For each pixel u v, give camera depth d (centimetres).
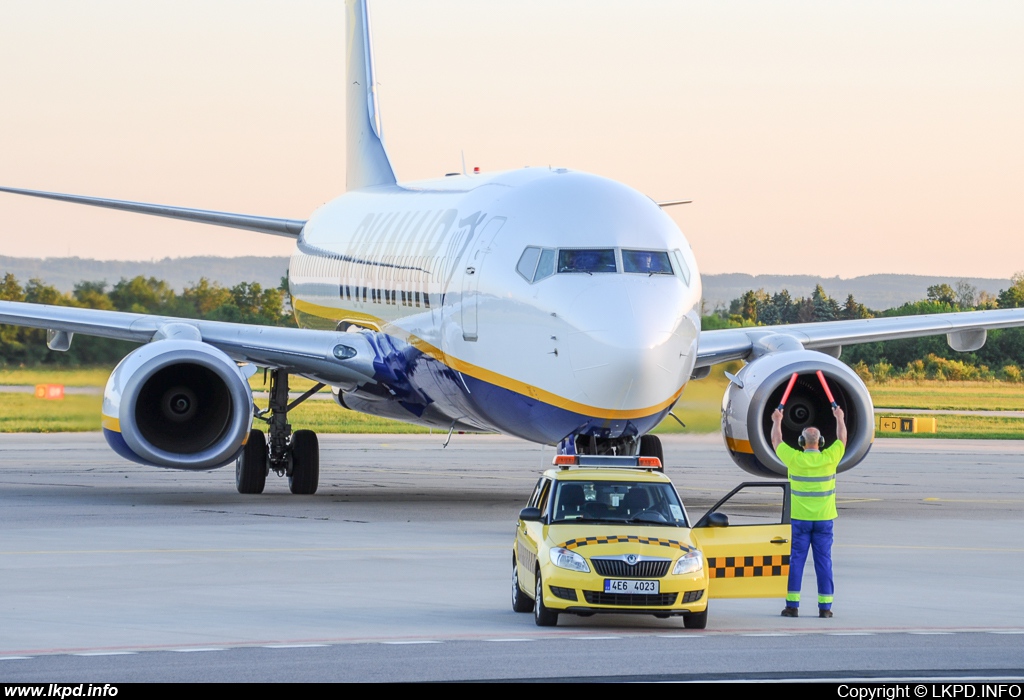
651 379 7300
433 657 4441
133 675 4112
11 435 17962
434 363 8812
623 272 7631
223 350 9344
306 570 6412
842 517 9231
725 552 5516
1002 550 7556
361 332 10169
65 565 6506
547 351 7550
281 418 10394
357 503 9619
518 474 12681
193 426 9256
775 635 5006
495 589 5966
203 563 6606
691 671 4247
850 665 4381
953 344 10631
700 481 12206
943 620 5378
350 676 4116
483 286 8106
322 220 12350
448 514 8900
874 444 18825
